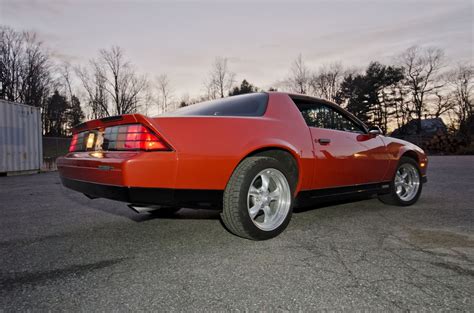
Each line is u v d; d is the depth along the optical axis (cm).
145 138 197
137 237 245
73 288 155
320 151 272
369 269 174
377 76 4794
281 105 269
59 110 3900
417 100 4772
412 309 131
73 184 243
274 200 248
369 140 332
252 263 185
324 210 341
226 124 223
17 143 1006
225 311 132
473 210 341
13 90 3616
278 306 135
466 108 4059
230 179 219
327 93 4981
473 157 1730
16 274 174
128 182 187
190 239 236
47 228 279
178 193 202
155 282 161
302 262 185
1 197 488
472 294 144
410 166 381
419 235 242
